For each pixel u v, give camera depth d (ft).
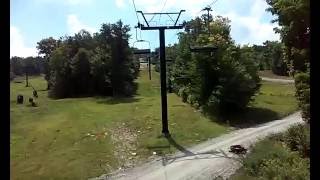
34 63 524.52
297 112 208.54
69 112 217.56
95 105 241.96
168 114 189.16
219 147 129.80
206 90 197.16
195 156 120.57
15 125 184.65
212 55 194.08
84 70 315.17
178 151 131.13
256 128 165.89
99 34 316.60
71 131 165.78
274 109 210.79
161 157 125.39
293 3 79.20
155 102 239.50
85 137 155.33
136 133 157.89
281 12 81.97
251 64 213.87
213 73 195.00
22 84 424.87
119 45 310.65
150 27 153.38
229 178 85.81
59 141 151.74
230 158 111.86
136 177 104.94
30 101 261.03
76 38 335.47
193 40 238.48
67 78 318.24
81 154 132.87
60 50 325.42
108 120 183.11
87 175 112.78
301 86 81.71
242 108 195.52
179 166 110.52
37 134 164.66
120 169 115.96
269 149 90.74
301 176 62.34
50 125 180.96
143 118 182.70
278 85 338.95
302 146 81.41
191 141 144.97
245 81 191.83
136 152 133.28
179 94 261.03
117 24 310.04
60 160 127.65
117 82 308.81
